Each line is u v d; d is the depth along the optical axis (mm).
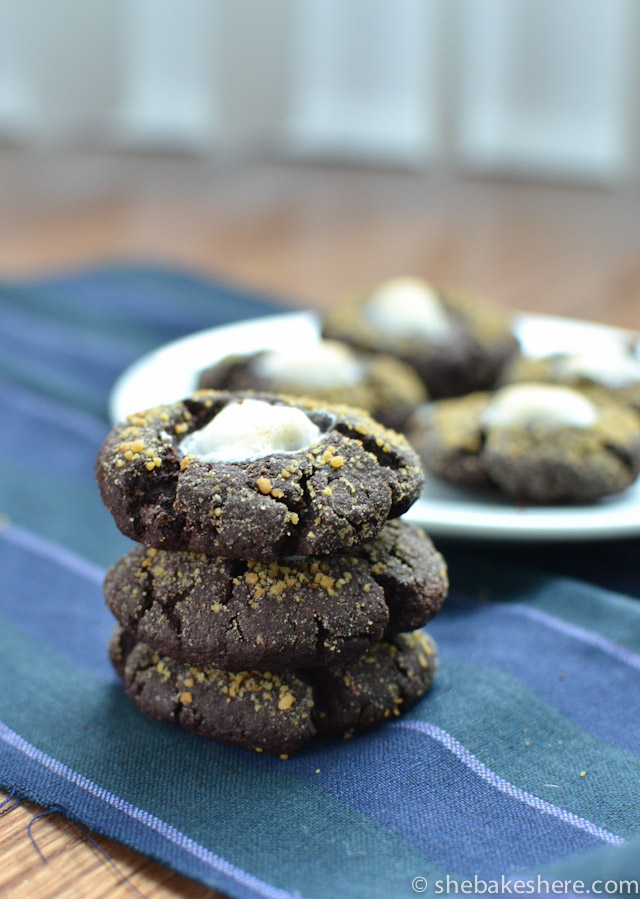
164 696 308
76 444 428
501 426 393
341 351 431
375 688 309
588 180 891
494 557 369
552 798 295
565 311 580
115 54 975
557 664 331
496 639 339
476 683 323
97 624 345
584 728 313
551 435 388
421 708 316
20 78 974
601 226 762
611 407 415
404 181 921
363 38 941
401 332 458
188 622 298
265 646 293
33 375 469
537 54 873
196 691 306
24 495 398
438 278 629
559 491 383
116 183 879
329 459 302
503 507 388
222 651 295
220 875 277
